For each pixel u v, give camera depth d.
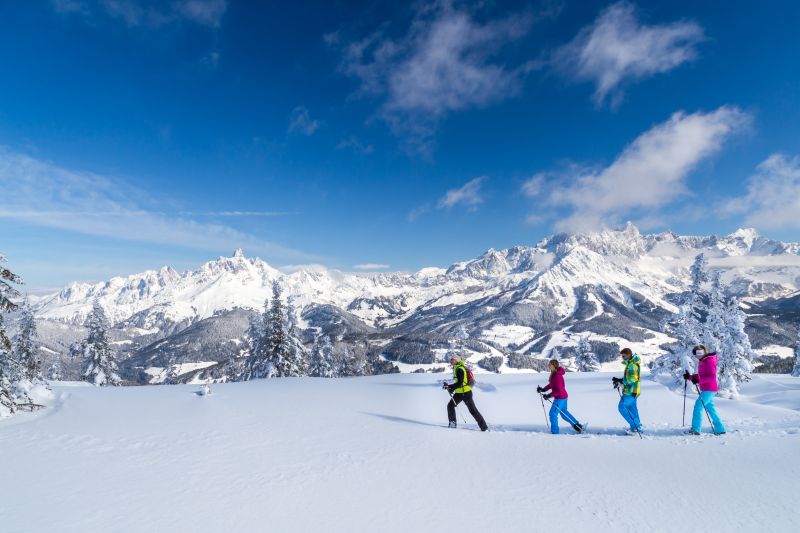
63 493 5.70
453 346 64.12
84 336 45.62
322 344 58.97
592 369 70.25
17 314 33.72
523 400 17.14
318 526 4.76
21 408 12.03
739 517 4.89
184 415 11.90
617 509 5.23
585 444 8.70
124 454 7.69
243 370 50.22
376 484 6.22
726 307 22.75
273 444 8.61
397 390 19.22
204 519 4.93
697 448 7.91
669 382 21.86
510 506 5.38
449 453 8.00
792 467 6.45
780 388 22.23
